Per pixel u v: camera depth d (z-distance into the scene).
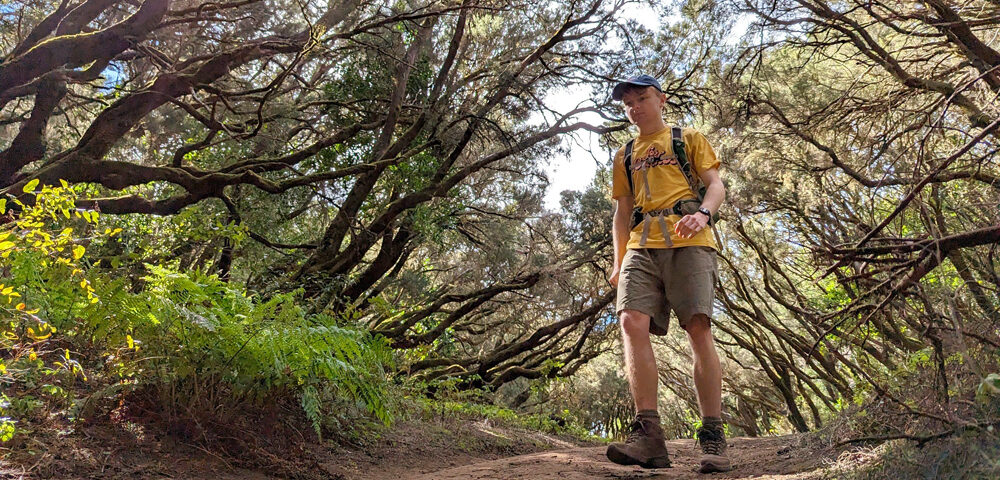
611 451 3.18
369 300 5.77
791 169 9.09
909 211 5.50
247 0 8.74
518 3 11.65
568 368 18.67
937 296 3.08
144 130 11.91
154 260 4.91
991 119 5.80
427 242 14.77
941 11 6.44
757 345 18.84
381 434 5.51
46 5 10.97
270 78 12.45
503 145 12.98
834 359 13.08
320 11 10.14
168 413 3.35
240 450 3.48
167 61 9.38
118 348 3.41
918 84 7.19
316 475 3.63
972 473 1.85
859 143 8.15
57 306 3.28
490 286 14.92
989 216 3.85
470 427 7.79
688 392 23.98
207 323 3.40
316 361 4.03
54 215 3.06
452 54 12.61
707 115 10.80
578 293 15.57
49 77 8.44
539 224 15.36
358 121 12.47
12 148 8.50
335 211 14.37
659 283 3.36
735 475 3.04
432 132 12.58
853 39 7.54
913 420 2.81
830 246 3.37
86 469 2.66
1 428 2.40
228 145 12.59
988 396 2.16
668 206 3.37
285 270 10.80
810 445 3.78
